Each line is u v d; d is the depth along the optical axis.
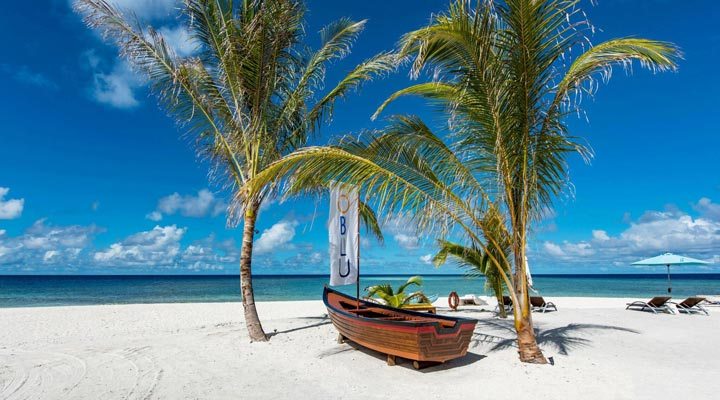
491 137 5.93
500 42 5.43
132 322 12.96
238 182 8.95
